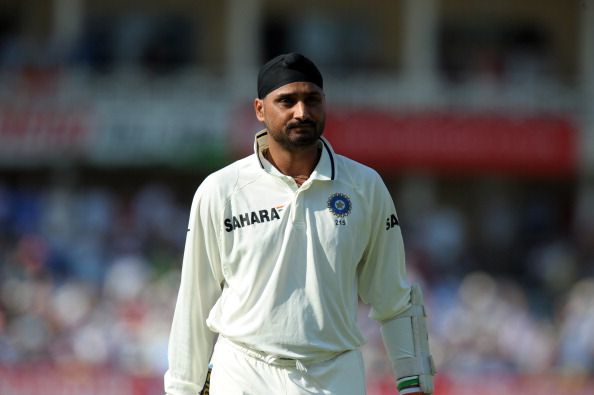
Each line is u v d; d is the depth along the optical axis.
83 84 90.56
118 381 57.62
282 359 19.28
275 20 97.19
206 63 96.75
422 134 91.50
